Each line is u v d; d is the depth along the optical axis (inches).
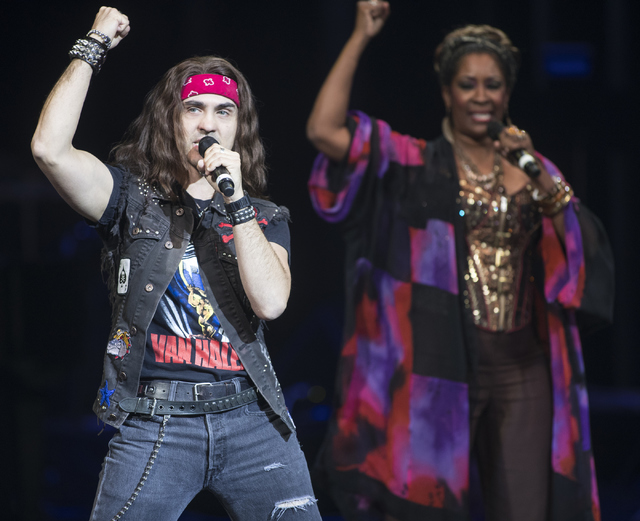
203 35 1045.2
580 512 392.2
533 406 394.9
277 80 1079.6
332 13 1061.1
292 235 1168.2
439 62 431.5
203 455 245.0
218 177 237.5
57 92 237.5
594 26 992.9
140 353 243.4
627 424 818.8
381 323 406.3
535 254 414.0
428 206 406.9
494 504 394.6
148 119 265.3
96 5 1002.7
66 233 1138.0
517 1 981.2
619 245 1055.6
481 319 394.0
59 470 848.3
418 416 393.1
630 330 1064.8
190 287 250.4
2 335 571.8
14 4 982.4
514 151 391.2
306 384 1056.2
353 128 411.2
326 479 406.6
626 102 925.8
